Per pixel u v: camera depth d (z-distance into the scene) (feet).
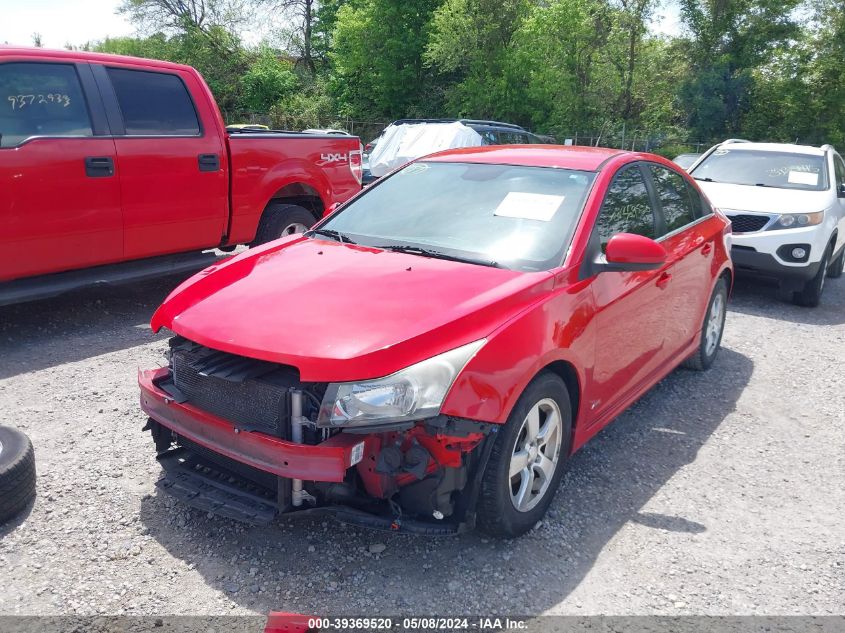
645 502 12.23
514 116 122.01
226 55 136.98
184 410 10.00
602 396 12.50
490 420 9.21
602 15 115.55
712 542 11.11
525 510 10.63
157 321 11.21
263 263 12.03
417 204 13.55
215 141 21.33
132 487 11.76
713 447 14.58
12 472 10.52
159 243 20.36
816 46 126.52
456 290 10.34
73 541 10.25
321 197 25.22
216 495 10.14
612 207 13.00
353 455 8.95
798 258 25.67
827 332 23.95
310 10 152.87
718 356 20.65
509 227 12.26
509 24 116.57
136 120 19.51
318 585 9.53
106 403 14.99
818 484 13.23
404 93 133.80
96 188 18.48
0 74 16.97
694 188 17.49
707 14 128.26
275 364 9.61
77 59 18.57
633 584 9.94
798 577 10.31
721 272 17.95
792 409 16.87
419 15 130.00
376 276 10.86
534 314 10.24
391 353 8.96
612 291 12.21
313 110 129.18
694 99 125.39
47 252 17.88
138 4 132.26
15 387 15.65
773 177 29.32
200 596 9.23
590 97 118.52
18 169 16.97
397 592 9.46
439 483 9.39
